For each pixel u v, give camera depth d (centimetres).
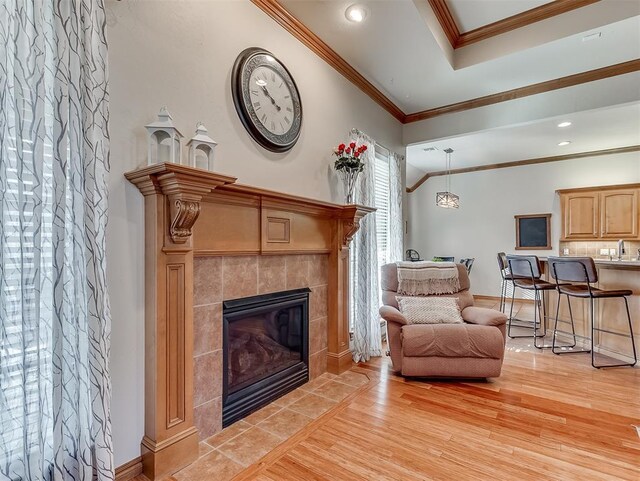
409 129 460
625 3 262
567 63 329
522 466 176
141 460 169
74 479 135
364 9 255
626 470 173
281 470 174
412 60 323
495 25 312
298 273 274
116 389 161
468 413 232
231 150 218
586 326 382
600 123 475
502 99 397
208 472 172
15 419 122
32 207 122
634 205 573
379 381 286
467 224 757
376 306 359
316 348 294
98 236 141
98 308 139
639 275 324
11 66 118
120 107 163
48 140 131
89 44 139
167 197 169
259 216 232
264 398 241
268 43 249
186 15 194
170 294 173
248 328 243
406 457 184
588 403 247
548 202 665
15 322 121
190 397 181
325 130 308
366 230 348
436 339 278
